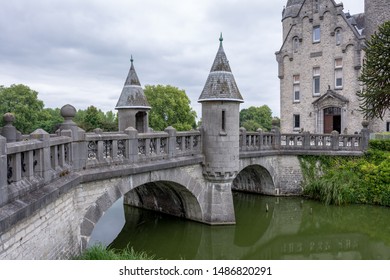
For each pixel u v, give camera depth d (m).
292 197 19.98
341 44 26.08
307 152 20.00
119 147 10.06
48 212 6.84
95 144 9.25
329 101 26.64
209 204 14.16
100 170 9.07
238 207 18.41
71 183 7.66
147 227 14.77
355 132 23.42
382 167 17.98
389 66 18.19
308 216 16.70
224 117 13.84
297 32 28.64
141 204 17.94
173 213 16.03
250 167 19.95
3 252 5.11
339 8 26.11
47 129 45.47
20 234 5.65
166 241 13.75
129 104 17.69
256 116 72.81
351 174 18.80
